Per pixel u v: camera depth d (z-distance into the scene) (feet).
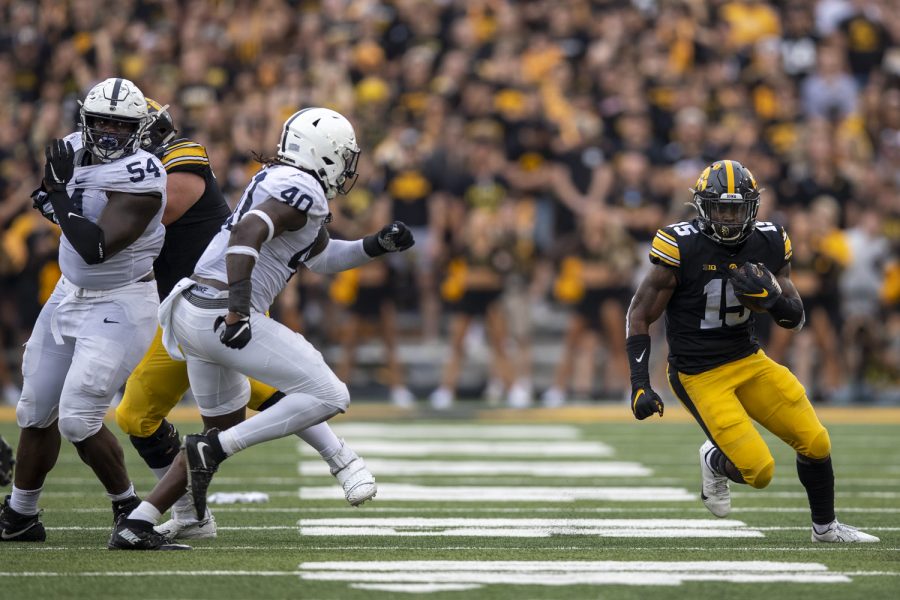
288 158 57.16
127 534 58.03
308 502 77.97
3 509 61.77
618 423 126.93
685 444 111.04
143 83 147.43
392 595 48.42
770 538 64.54
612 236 135.44
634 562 56.13
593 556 57.93
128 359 59.26
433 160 138.31
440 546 61.26
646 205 135.74
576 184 137.39
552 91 146.82
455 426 123.44
